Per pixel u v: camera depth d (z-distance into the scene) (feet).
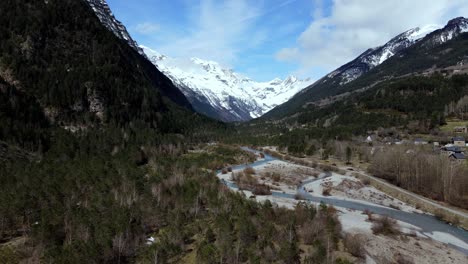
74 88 570.87
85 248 155.94
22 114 467.93
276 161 593.42
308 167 527.81
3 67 522.47
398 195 361.51
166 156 469.57
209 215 239.91
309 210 242.37
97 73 630.33
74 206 215.31
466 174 334.44
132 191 247.91
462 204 312.71
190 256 179.01
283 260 170.60
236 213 230.27
